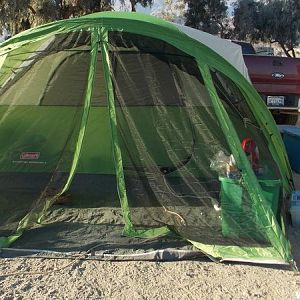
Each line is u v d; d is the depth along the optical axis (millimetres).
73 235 2830
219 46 3875
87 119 3199
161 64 2994
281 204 2912
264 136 3250
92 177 3521
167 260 2625
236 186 2709
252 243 2697
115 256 2631
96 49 2852
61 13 13383
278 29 18000
